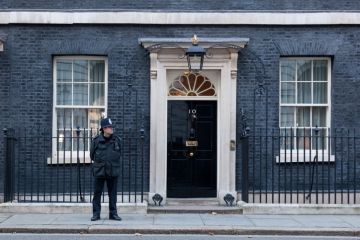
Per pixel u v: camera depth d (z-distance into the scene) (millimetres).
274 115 14203
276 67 14211
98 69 14531
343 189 14203
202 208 13203
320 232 11039
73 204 12859
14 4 14125
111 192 11922
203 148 14531
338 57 14258
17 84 14133
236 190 14180
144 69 14203
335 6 14227
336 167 14164
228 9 14172
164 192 14047
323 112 14578
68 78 14492
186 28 14203
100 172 11703
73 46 14133
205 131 14516
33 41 14156
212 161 14516
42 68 14164
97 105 14539
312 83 14578
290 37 14227
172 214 12875
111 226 11188
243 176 13438
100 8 14156
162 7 14172
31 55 14156
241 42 13859
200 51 13047
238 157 14180
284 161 14070
